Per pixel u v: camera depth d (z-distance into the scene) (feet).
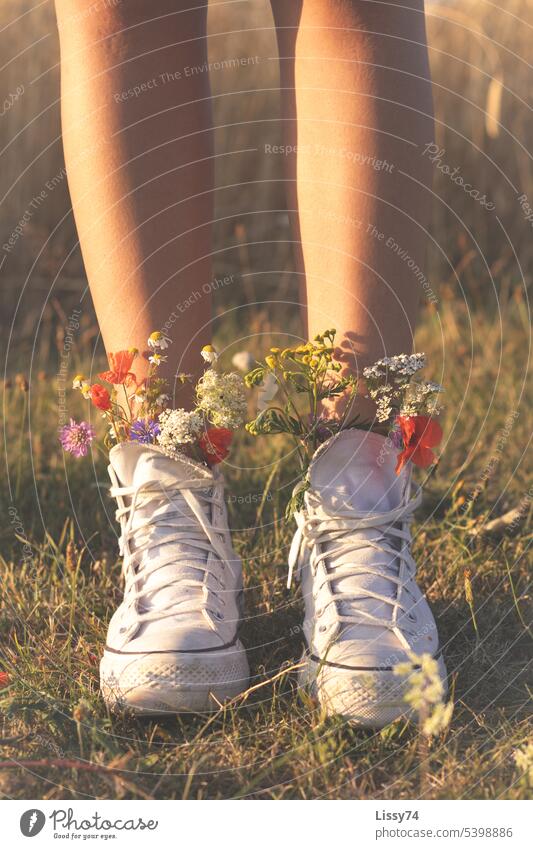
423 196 3.44
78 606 3.91
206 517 3.45
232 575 3.53
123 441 3.47
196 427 3.37
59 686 3.37
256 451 5.61
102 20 3.32
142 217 3.38
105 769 2.77
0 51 10.11
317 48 3.35
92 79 3.35
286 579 4.10
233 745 2.98
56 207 9.87
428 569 4.23
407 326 3.43
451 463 5.57
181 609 3.26
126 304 3.42
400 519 3.46
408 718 3.01
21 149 9.89
